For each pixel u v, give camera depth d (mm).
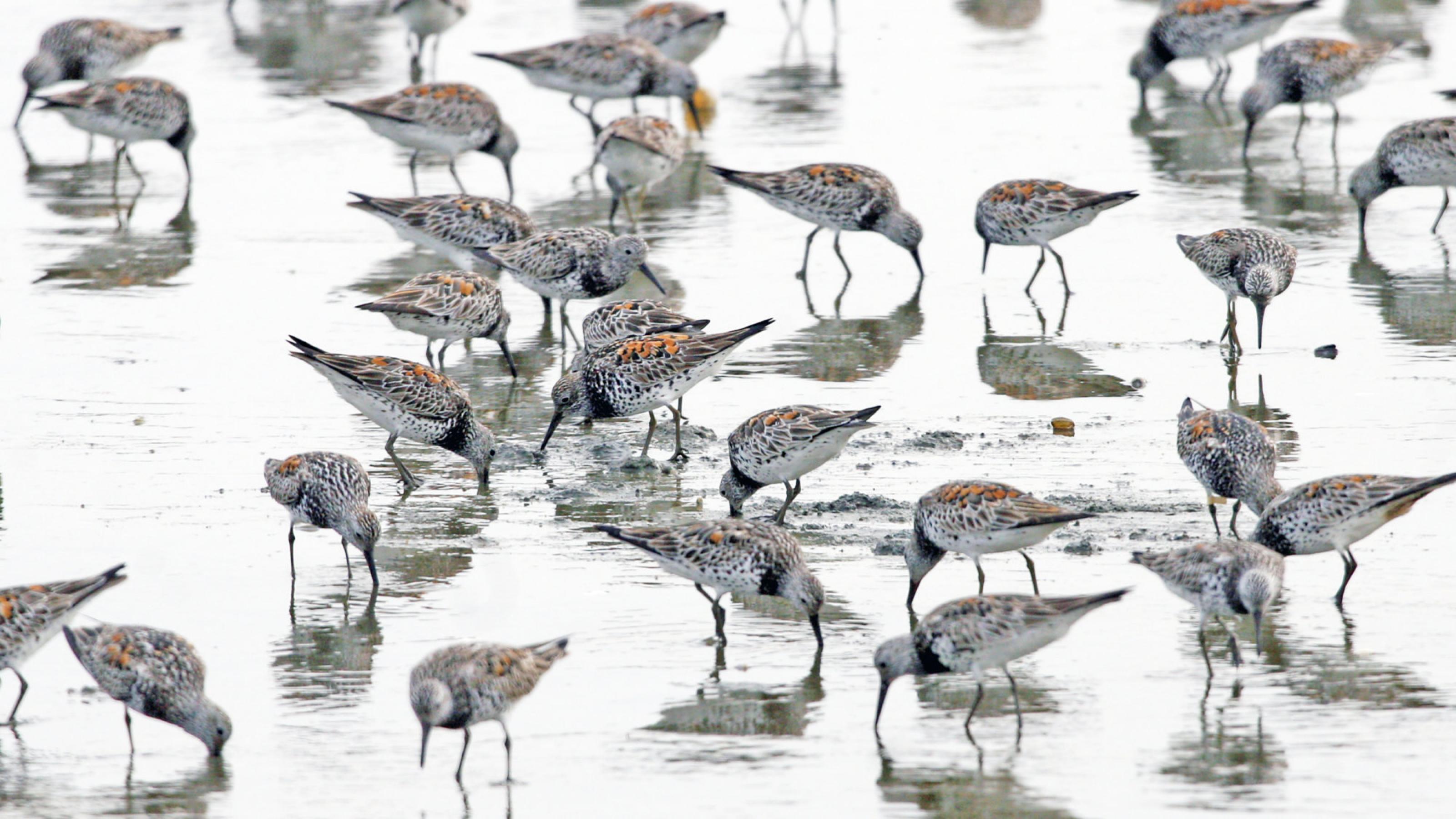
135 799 10047
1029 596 10766
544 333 21266
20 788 10211
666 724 11016
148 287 22641
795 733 10836
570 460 16625
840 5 44094
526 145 30906
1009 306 21547
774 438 13969
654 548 12336
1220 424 13805
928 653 10758
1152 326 20484
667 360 16062
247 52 38406
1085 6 43625
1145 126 30906
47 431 17156
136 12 43062
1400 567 13250
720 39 39781
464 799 9977
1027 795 9852
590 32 39188
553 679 11711
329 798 10031
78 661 11820
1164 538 13766
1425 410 16938
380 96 26922
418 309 18438
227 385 18766
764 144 29625
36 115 33688
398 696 11477
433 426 15789
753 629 12555
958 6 43562
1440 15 39688
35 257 24062
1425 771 9961
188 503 15219
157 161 29969
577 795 10000
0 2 44375
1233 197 26094
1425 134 23000
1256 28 31859
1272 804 9609
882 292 22312
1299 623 12258
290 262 23859
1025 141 29750
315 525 13578
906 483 15328
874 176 22859
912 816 9602
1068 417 17234
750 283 22781
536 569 13750
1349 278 22094
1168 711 10945
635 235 22750
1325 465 15297
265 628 12555
